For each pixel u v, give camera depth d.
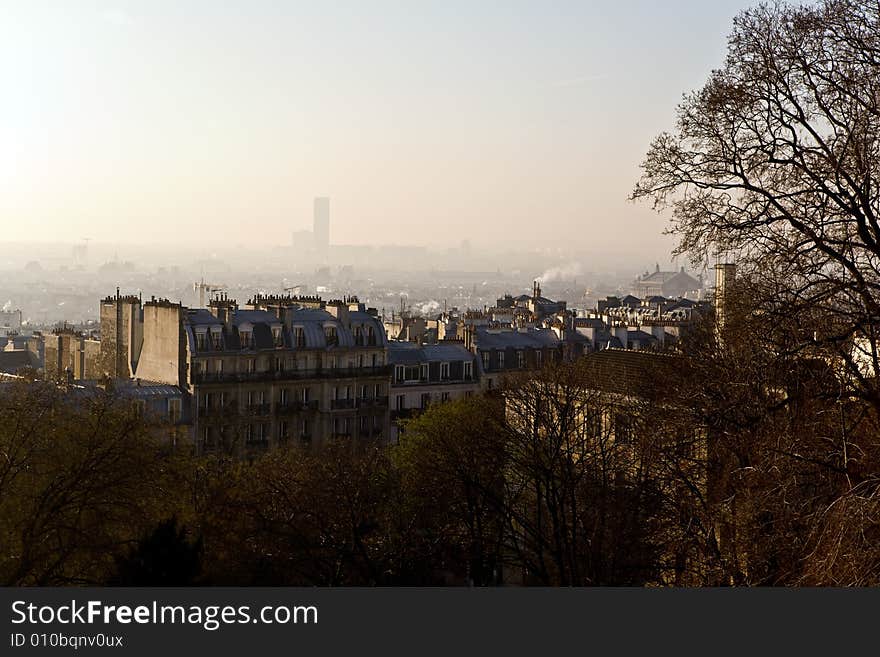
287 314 179.62
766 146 51.62
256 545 96.81
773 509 49.81
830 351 50.47
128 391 160.00
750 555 58.12
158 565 63.16
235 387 171.62
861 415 50.12
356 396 184.38
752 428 53.72
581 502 87.81
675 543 68.06
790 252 49.94
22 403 88.56
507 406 101.69
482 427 105.44
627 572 78.75
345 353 183.50
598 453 88.25
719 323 65.12
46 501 79.25
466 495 96.12
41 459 82.25
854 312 48.88
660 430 62.72
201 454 166.12
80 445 83.50
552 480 83.81
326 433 180.38
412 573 99.62
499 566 107.00
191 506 94.25
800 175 50.75
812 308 49.47
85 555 80.31
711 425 56.44
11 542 76.94
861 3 49.38
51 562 80.81
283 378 176.12
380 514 102.81
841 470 46.41
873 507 42.34
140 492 84.88
